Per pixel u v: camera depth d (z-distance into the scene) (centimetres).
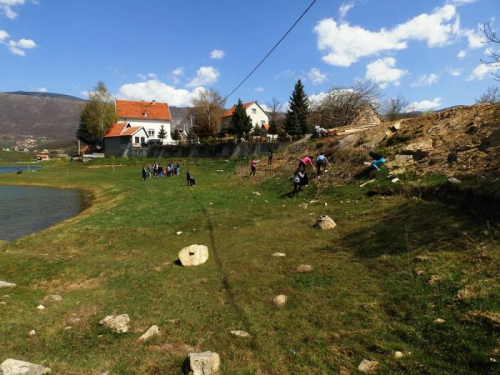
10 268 909
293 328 488
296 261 802
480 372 337
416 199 1081
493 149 1105
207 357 386
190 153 5353
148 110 7894
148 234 1260
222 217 1443
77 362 420
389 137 1791
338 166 1834
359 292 580
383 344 416
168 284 739
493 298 456
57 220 1786
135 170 4694
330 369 382
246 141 4769
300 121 5088
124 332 514
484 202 806
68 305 645
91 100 7444
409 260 661
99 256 1020
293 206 1505
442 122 1608
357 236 909
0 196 2750
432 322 442
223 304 602
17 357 437
